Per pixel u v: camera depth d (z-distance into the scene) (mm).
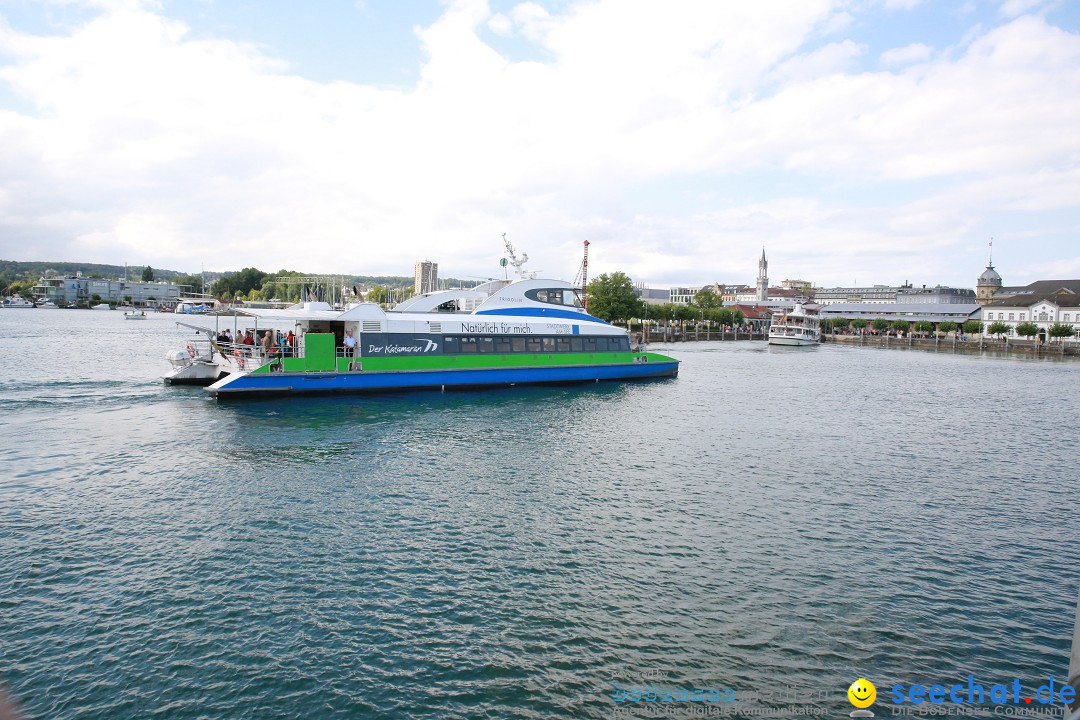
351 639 13562
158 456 26469
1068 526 21703
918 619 15172
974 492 25422
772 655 13516
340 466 25703
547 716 11500
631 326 150625
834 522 21312
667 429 35656
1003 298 186625
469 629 14062
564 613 14820
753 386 58625
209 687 11945
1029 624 15125
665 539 19219
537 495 22875
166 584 15586
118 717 11125
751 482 25516
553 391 49562
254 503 21172
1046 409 49656
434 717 11383
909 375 76875
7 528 18594
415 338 44562
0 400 37469
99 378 48094
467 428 33812
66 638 13273
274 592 15367
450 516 20516
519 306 51312
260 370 39438
